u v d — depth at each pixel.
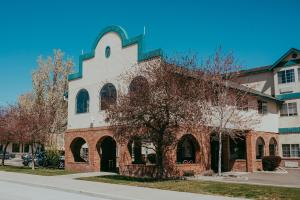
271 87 37.56
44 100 44.19
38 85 44.62
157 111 18.95
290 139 35.38
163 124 19.31
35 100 44.25
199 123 21.11
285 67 36.41
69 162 29.47
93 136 27.62
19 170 29.34
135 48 24.95
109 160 29.62
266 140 33.19
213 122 24.48
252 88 33.53
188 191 15.68
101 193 15.34
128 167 24.52
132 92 19.55
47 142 36.75
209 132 24.33
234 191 15.41
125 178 22.02
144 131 19.72
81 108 29.34
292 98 35.66
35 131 30.33
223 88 24.59
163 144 20.17
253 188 16.28
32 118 30.67
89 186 17.89
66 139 30.12
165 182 19.22
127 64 25.39
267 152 33.16
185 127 20.53
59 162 34.44
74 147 30.16
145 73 20.42
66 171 27.83
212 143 30.30
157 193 15.18
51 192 16.47
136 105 18.97
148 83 19.48
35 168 32.72
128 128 19.53
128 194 14.98
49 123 34.47
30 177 22.98
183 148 29.39
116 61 26.42
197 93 20.66
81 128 28.92
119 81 25.75
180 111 18.97
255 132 30.78
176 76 19.83
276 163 30.17
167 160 22.33
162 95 18.88
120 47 26.22
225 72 24.92
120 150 25.27
